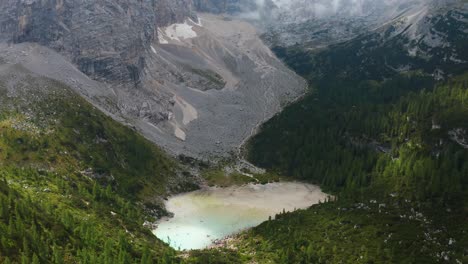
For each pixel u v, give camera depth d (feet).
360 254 552.41
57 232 480.23
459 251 523.70
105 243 495.82
